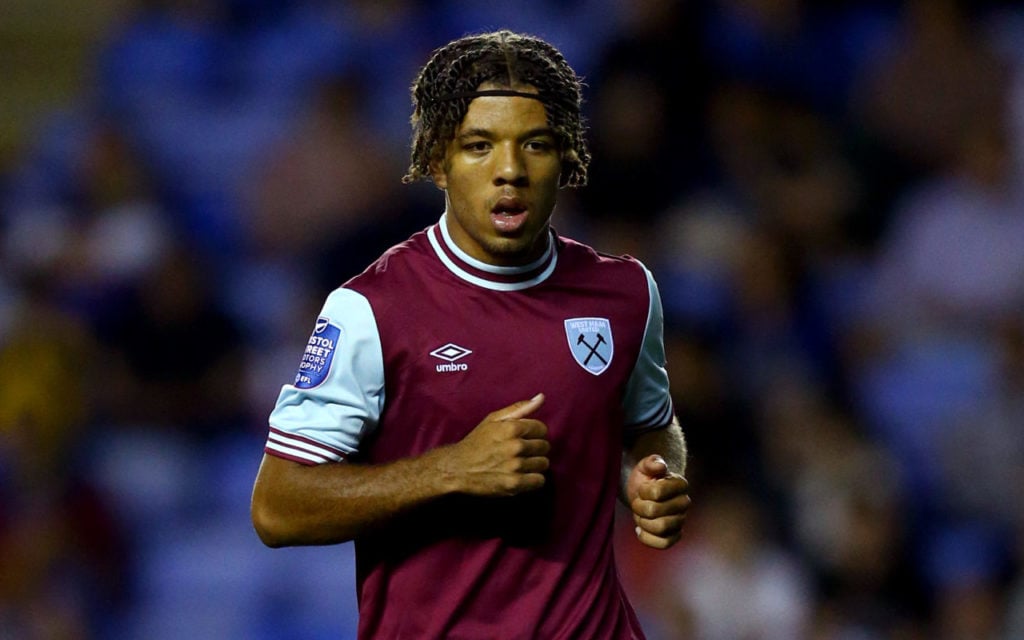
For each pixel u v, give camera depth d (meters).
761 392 29.70
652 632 25.98
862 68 37.72
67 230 34.03
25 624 28.39
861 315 32.88
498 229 11.76
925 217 34.50
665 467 12.30
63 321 31.80
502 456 11.18
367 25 38.16
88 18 41.91
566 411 12.08
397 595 12.22
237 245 34.62
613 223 33.28
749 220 33.47
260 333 32.66
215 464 30.78
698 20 35.47
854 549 26.97
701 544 26.39
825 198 34.66
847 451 28.20
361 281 12.06
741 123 35.06
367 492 11.46
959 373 31.56
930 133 36.19
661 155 34.16
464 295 12.07
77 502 29.64
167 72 38.62
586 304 12.38
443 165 12.12
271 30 39.25
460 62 11.84
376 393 11.93
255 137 36.88
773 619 25.88
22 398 30.53
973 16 39.31
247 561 29.66
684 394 28.11
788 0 37.72
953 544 28.75
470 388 11.91
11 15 41.78
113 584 29.38
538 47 12.02
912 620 27.31
